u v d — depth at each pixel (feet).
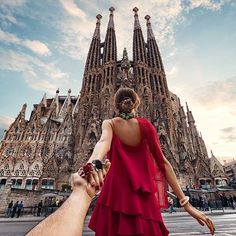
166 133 218.79
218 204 144.97
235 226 43.98
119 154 8.51
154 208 7.68
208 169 216.54
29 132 293.64
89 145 206.90
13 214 103.35
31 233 3.48
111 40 293.43
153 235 6.96
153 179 8.50
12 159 258.78
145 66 270.67
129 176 7.88
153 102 250.16
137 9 342.03
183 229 43.57
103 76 260.83
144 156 8.80
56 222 3.79
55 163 212.23
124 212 7.02
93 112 227.81
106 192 7.93
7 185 119.85
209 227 7.34
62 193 142.41
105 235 7.08
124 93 9.39
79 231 3.90
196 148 286.66
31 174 242.58
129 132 8.87
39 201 136.98
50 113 325.83
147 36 324.80
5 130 290.35
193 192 169.78
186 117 341.62
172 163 201.57
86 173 4.91
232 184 215.10
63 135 294.46
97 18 347.36
